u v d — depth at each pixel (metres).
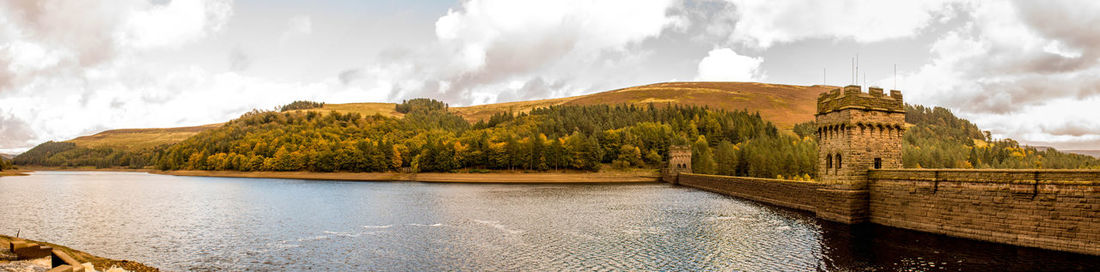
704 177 136.62
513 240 56.91
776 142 191.38
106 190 139.12
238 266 45.62
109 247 54.22
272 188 147.75
